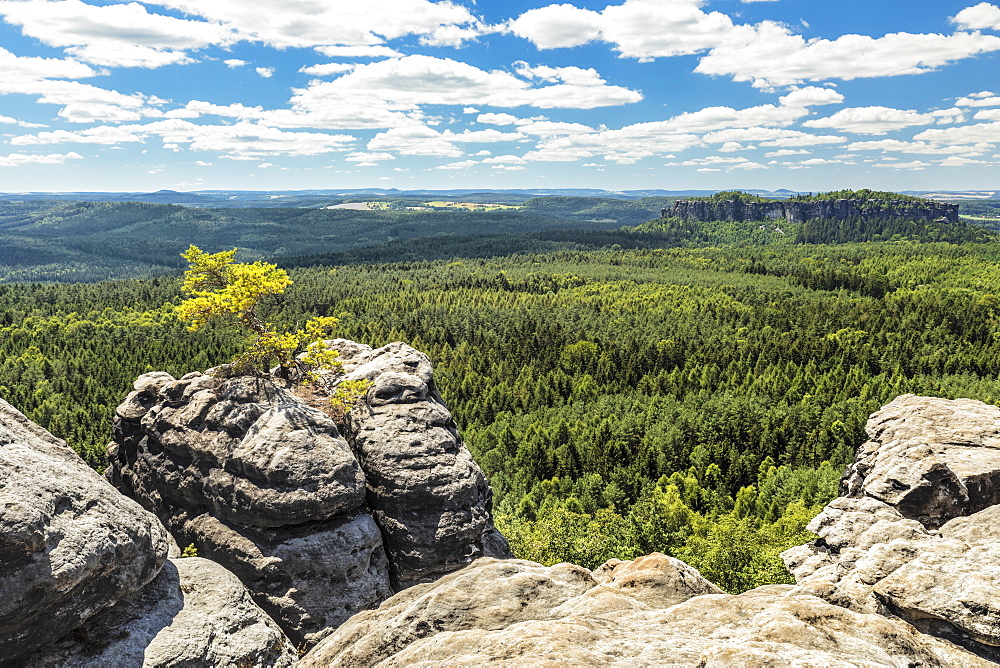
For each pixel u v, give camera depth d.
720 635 15.95
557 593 19.95
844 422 122.00
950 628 19.83
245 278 37.88
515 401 152.00
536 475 112.88
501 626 18.11
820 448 114.62
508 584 20.14
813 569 33.59
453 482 33.88
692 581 20.53
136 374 154.25
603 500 99.69
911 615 20.84
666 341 189.00
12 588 17.55
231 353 164.62
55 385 148.75
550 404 154.12
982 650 18.86
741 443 122.56
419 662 15.51
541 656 14.44
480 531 33.97
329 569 30.47
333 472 30.97
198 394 35.03
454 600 19.25
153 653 20.84
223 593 24.64
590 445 117.69
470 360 176.38
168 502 34.00
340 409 36.69
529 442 120.06
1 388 146.25
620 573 21.31
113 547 20.34
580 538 67.12
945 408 42.81
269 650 23.73
